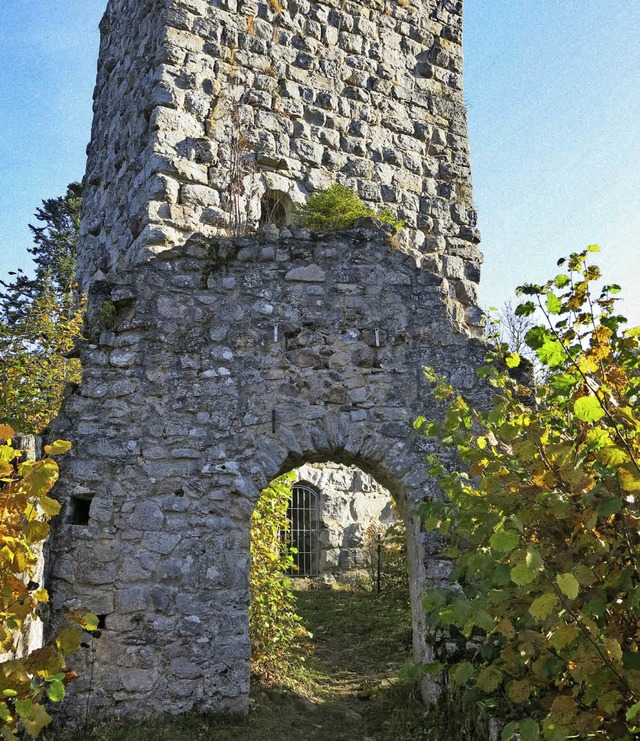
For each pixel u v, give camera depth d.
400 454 8.05
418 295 8.49
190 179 11.37
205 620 7.27
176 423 7.64
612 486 4.10
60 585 7.10
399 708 7.61
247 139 12.06
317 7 13.27
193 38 11.87
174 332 7.85
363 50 13.65
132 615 7.16
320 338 8.12
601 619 4.03
